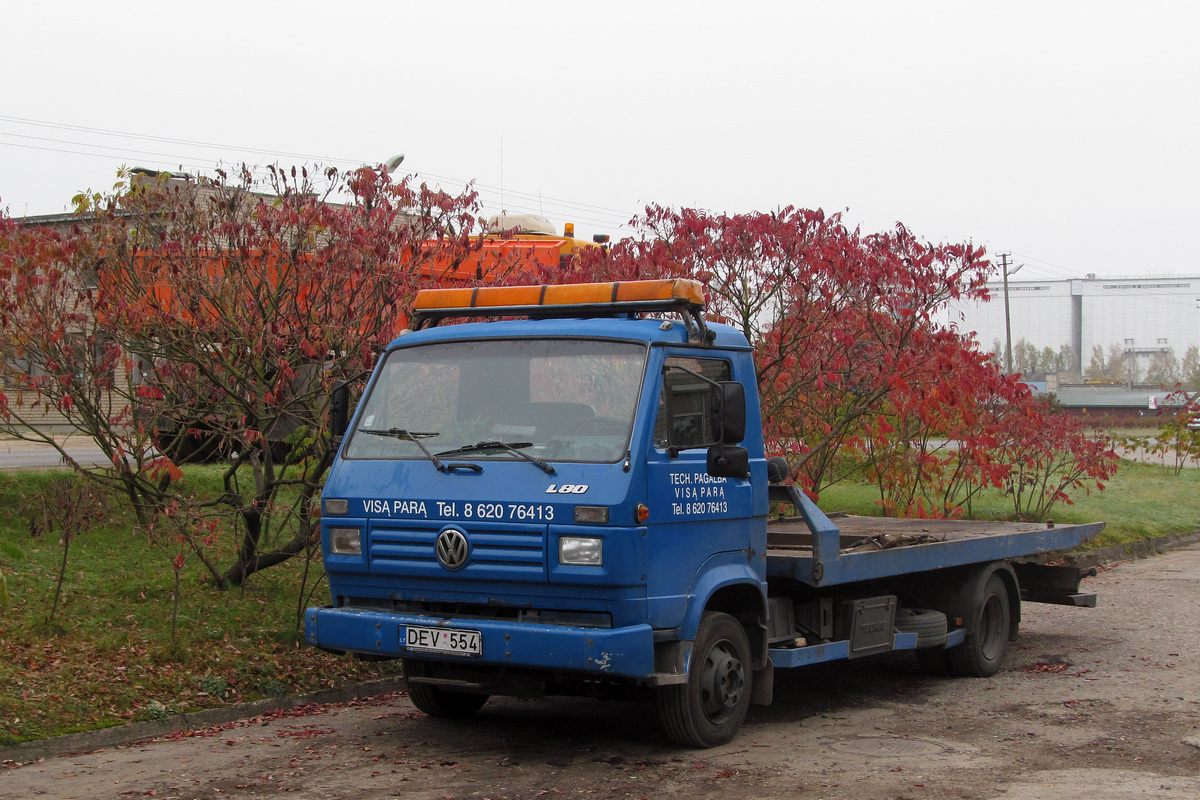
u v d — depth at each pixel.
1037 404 17.12
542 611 6.34
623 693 6.71
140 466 9.55
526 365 6.82
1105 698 8.34
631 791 5.97
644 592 6.27
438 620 6.45
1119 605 13.05
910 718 7.81
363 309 9.29
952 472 16.45
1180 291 160.25
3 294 8.74
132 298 9.10
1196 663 9.63
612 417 6.46
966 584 9.35
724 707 7.00
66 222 10.75
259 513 9.67
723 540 6.98
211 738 7.20
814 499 13.16
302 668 8.58
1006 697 8.52
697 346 6.97
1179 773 6.26
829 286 11.34
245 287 9.22
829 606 8.09
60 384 9.13
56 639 8.19
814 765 6.48
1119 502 22.64
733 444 6.76
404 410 7.05
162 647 8.23
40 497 10.98
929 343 11.81
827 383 12.37
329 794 5.92
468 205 9.96
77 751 6.80
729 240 11.40
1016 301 167.00
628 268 11.20
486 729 7.46
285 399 9.53
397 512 6.63
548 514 6.22
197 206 9.35
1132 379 149.88
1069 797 5.78
